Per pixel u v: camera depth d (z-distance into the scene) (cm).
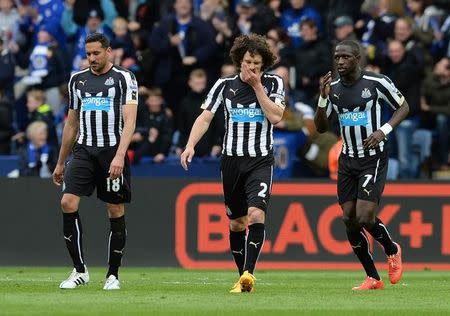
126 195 3209
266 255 4791
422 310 2678
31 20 5934
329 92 3366
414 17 5816
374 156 3316
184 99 5344
